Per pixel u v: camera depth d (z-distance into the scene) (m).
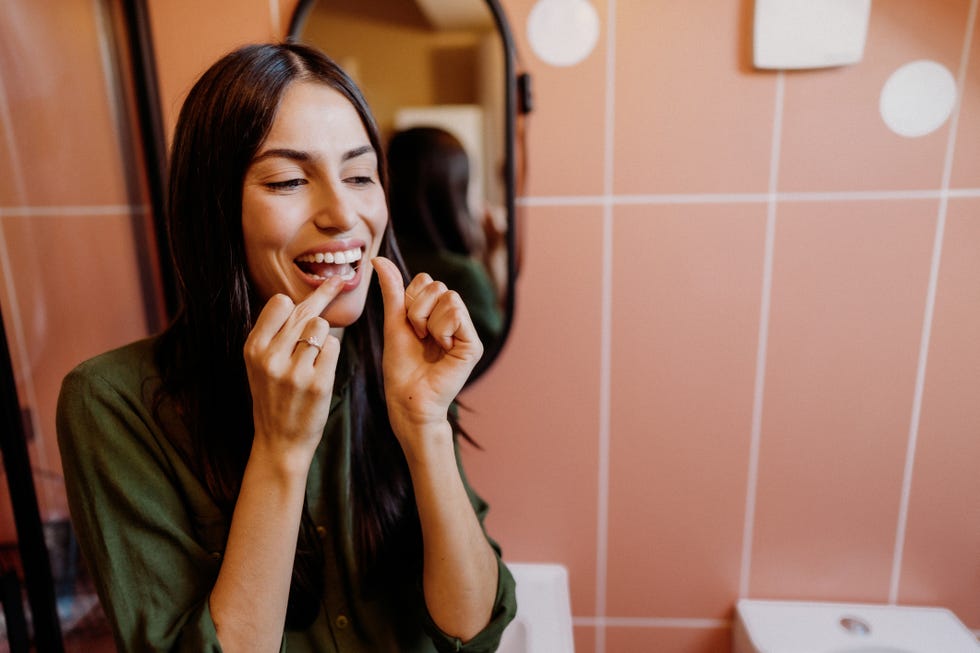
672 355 0.90
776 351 0.89
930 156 0.81
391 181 0.90
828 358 0.88
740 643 0.94
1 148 0.88
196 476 0.55
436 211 0.89
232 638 0.48
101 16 0.84
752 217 0.85
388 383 0.55
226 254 0.51
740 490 0.94
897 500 0.92
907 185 0.82
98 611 0.91
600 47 0.81
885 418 0.90
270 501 0.49
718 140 0.83
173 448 0.54
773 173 0.83
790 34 0.78
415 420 0.54
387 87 0.86
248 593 0.48
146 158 0.87
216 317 0.54
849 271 0.85
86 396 0.51
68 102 0.86
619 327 0.89
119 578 0.49
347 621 0.60
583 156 0.84
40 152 0.88
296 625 0.59
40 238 0.91
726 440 0.92
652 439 0.93
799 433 0.91
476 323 0.90
